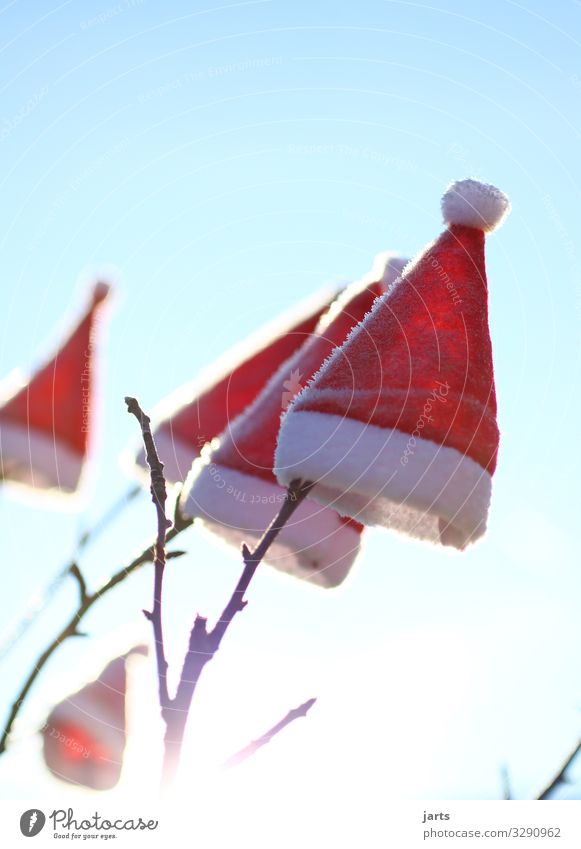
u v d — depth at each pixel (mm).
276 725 564
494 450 610
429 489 588
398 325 602
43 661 589
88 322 721
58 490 720
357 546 685
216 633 545
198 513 680
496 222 620
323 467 586
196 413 709
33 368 722
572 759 596
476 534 606
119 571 594
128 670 656
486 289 616
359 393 592
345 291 695
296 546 677
